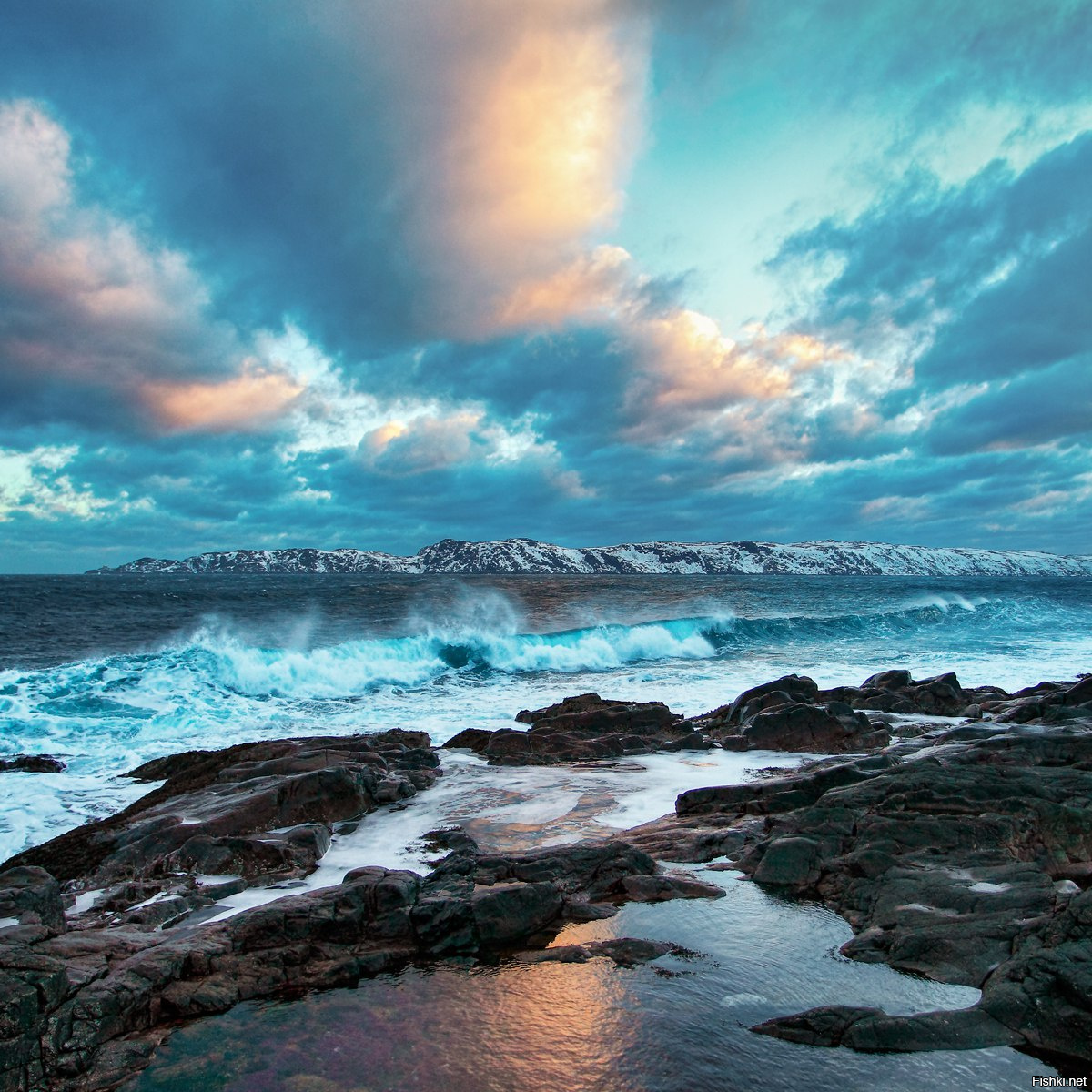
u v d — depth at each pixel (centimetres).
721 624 3997
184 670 2512
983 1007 540
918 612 5106
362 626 4300
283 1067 504
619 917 730
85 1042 513
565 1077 486
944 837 803
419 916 691
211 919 772
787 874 805
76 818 1239
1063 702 1380
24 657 3153
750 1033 534
